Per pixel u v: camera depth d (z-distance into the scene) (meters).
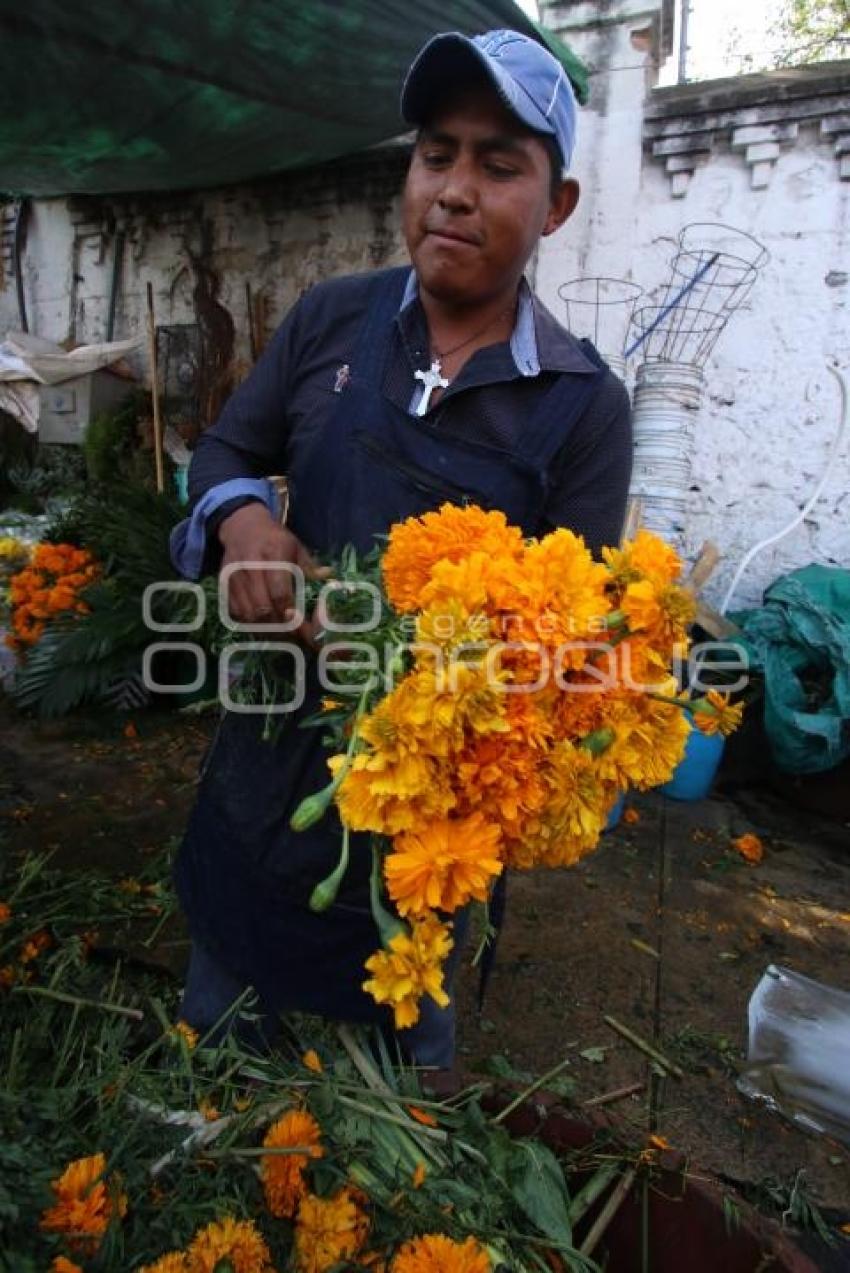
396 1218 1.16
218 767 1.41
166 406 6.00
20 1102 1.19
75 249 6.41
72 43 3.38
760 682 3.74
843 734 3.52
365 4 3.30
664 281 4.30
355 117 4.35
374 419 1.21
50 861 2.78
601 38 4.25
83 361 5.85
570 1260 1.17
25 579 4.34
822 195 3.97
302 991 1.34
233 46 3.53
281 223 5.48
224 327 5.59
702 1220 1.19
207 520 1.26
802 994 2.35
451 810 0.94
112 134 4.30
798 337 4.09
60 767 3.55
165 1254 1.05
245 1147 1.22
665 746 1.09
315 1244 1.09
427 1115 1.31
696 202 4.20
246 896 1.34
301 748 1.27
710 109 4.06
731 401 4.24
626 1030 2.19
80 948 1.91
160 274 6.08
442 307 1.21
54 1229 1.01
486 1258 1.05
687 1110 1.96
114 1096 1.27
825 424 4.07
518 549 1.00
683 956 2.57
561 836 0.99
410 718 0.85
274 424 1.37
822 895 3.03
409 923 1.01
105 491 4.95
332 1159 1.21
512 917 2.69
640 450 3.83
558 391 1.21
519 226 1.13
